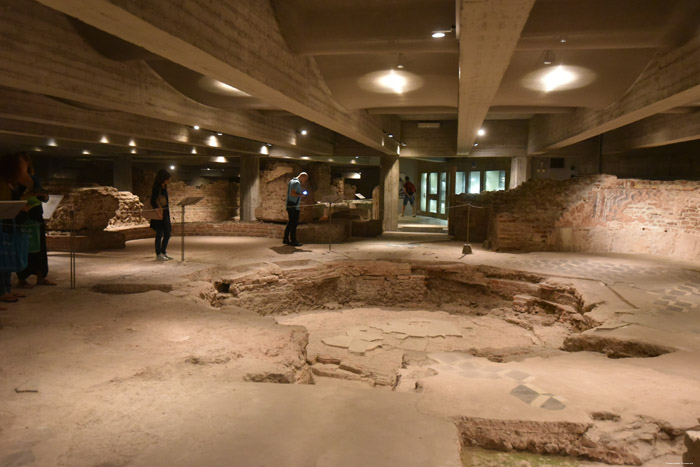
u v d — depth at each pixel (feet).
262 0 22.85
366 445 8.43
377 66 30.50
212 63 19.84
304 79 29.01
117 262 30.86
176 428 9.02
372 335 25.77
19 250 16.84
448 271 34.01
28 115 34.83
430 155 67.51
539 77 30.71
